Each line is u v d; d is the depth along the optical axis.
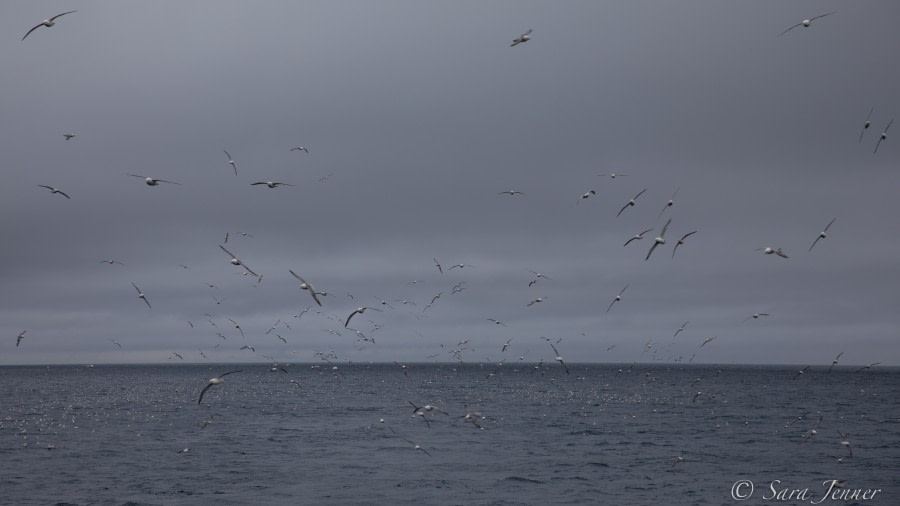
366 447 70.56
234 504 47.41
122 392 169.25
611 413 107.19
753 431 84.00
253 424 91.94
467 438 77.25
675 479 54.78
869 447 70.12
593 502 47.81
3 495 49.94
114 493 50.38
